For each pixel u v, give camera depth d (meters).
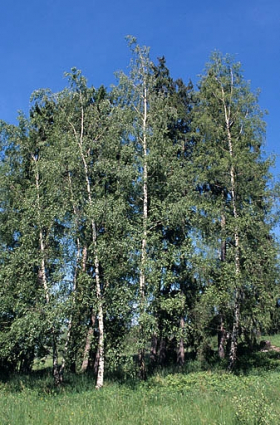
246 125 23.22
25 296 18.42
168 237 23.20
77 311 18.56
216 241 21.70
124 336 18.55
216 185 23.05
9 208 20.75
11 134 21.03
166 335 20.00
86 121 21.11
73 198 19.22
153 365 22.81
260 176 22.47
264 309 21.14
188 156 26.45
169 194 20.52
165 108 21.92
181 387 15.96
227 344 25.53
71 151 19.42
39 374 21.36
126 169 19.80
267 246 21.55
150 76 22.47
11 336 18.05
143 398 13.32
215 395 13.85
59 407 12.12
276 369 21.11
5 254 19.69
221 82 24.28
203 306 20.94
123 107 21.95
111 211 18.98
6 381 19.36
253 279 20.69
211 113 24.20
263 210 22.62
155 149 20.66
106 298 18.75
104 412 10.80
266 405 9.80
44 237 19.66
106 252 18.33
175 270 22.25
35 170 20.03
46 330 17.59
